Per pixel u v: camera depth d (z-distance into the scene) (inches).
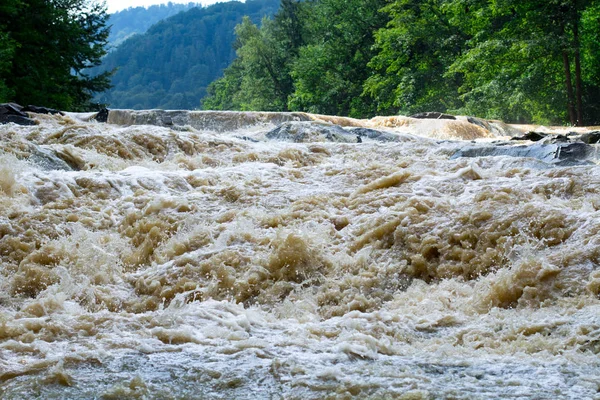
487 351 225.5
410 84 1927.9
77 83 1940.2
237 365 203.8
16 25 1710.1
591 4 1512.1
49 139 544.7
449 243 317.4
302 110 2583.7
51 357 208.2
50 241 344.5
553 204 330.3
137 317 247.9
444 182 384.5
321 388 186.2
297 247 319.6
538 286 274.5
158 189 410.6
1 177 385.7
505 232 313.9
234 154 538.9
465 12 1813.5
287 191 398.3
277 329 245.9
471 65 1710.1
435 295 292.0
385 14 2370.8
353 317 261.6
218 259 323.9
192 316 250.7
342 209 367.9
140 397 184.2
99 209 382.9
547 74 1579.7
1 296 310.5
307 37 3063.5
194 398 183.5
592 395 178.2
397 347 226.5
